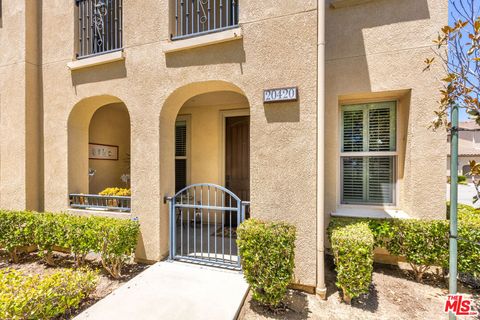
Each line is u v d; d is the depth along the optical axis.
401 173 4.27
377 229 3.82
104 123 7.35
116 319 2.78
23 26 5.19
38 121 5.36
